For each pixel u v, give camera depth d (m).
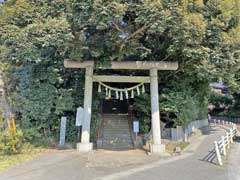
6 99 16.78
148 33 14.64
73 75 18.22
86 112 15.42
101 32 13.77
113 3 10.86
